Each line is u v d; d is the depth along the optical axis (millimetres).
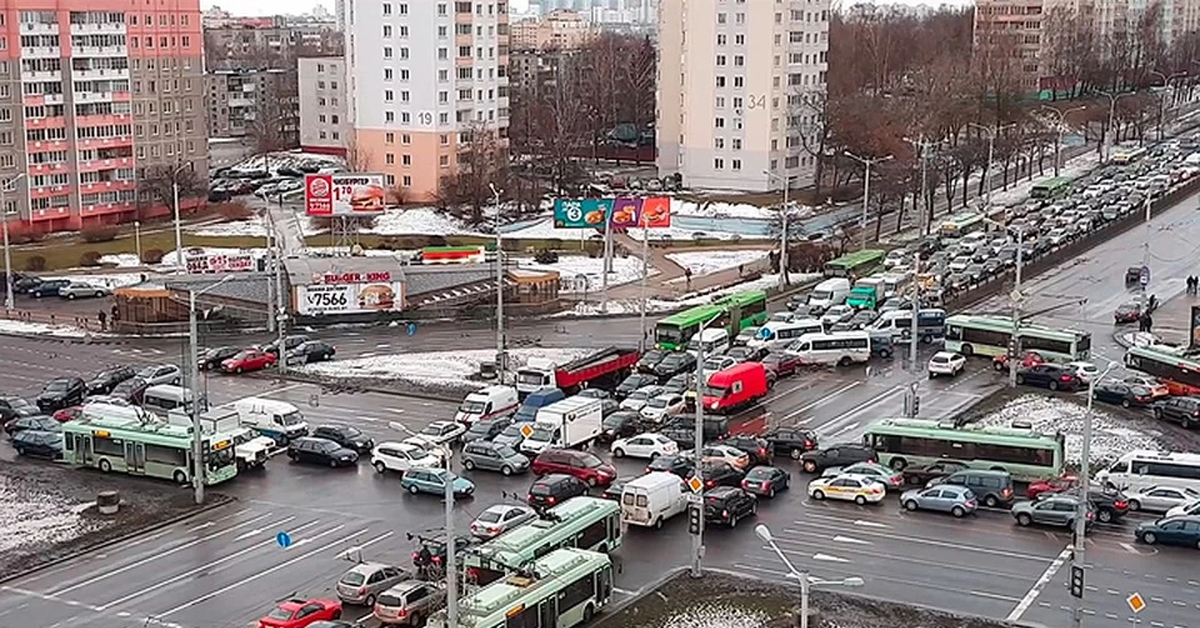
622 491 73875
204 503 78438
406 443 85812
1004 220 186250
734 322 122625
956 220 183000
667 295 144750
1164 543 70188
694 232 185875
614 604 62531
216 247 172250
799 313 129125
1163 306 134375
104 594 64688
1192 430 92750
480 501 78625
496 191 180625
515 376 105562
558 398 96375
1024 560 68188
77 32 187375
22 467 86125
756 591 63969
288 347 118688
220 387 107125
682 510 75875
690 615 61250
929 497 76062
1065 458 85750
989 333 114000
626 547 70625
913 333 96000
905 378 109312
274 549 70938
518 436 88062
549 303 137750
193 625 60875
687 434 89250
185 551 70688
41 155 185375
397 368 113625
